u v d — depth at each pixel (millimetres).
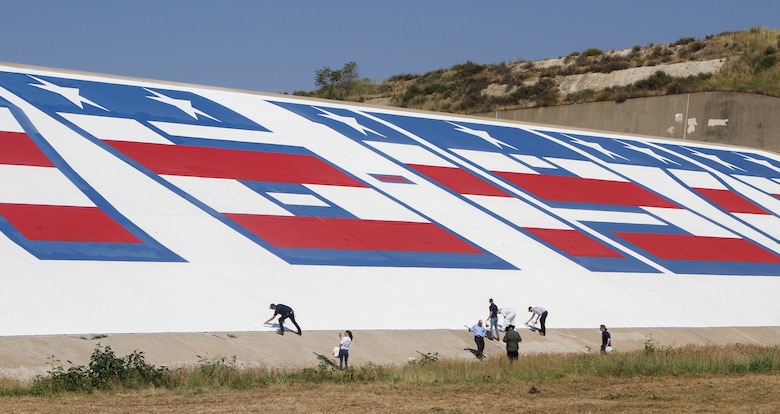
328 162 41781
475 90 97500
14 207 31109
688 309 36906
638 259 40469
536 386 22375
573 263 38312
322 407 18562
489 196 42812
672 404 19156
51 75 42500
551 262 37844
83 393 20266
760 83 80312
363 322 29859
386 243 35688
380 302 31422
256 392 20859
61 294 27266
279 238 33938
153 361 24469
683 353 28438
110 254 30016
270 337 27609
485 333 30266
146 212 33156
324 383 22625
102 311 26953
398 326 30109
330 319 29562
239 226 33969
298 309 29719
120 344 25297
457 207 40719
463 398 20125
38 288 27266
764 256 45156
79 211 31984
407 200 40031
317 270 32469
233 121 43469
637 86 87125
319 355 26781
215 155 39188
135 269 29578
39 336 24953
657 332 34094
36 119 37406
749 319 37469
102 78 44031
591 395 20766
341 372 23719
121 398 19641
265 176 38500
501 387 22125
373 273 33250
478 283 34438
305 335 28172
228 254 31969
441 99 98938
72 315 26391
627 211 45812
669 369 25250
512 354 26625
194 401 19281
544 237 40062
